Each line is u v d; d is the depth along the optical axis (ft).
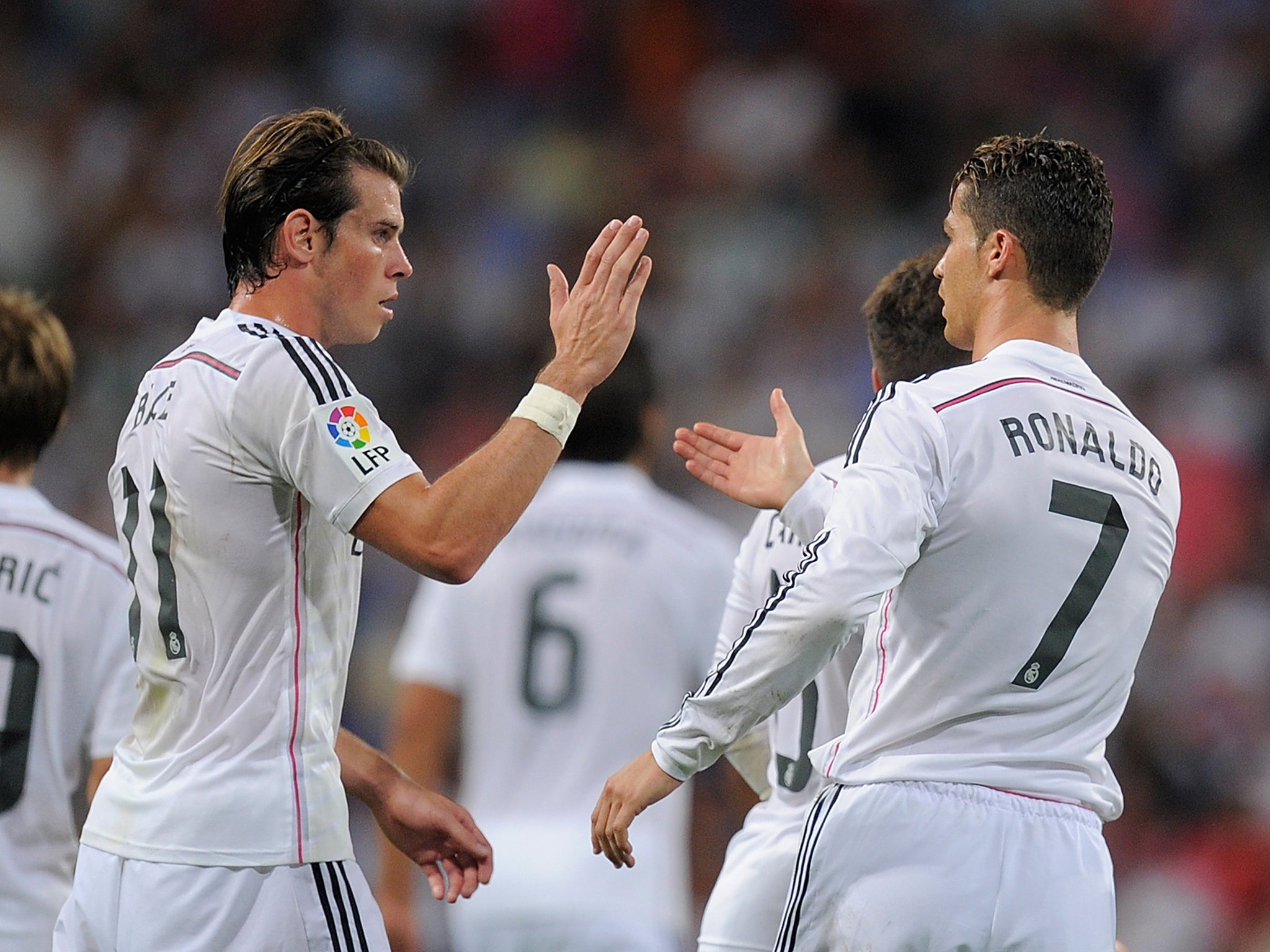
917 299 37.81
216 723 31.60
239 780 31.27
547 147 153.58
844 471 31.60
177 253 140.87
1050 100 156.25
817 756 33.12
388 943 32.94
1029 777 31.45
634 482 50.88
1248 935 87.92
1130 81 157.89
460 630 49.85
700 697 31.17
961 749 31.50
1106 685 32.37
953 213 34.47
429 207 147.84
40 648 39.55
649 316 138.41
